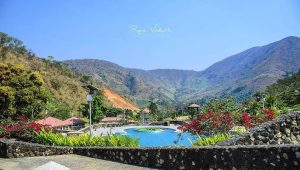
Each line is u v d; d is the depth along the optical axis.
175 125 47.62
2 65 43.66
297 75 108.69
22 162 14.92
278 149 8.94
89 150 15.75
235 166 9.95
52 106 63.31
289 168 8.68
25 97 43.16
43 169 7.11
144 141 32.47
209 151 10.72
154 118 65.06
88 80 108.75
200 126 16.52
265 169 9.19
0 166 14.18
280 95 72.75
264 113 16.45
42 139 18.58
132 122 54.53
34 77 46.34
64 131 33.25
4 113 41.31
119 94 144.88
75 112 67.81
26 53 92.44
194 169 11.16
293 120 11.56
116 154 14.32
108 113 63.19
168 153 12.12
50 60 98.12
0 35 86.94
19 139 19.22
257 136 11.55
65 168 7.25
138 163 13.23
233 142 11.47
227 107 19.92
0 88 41.31
